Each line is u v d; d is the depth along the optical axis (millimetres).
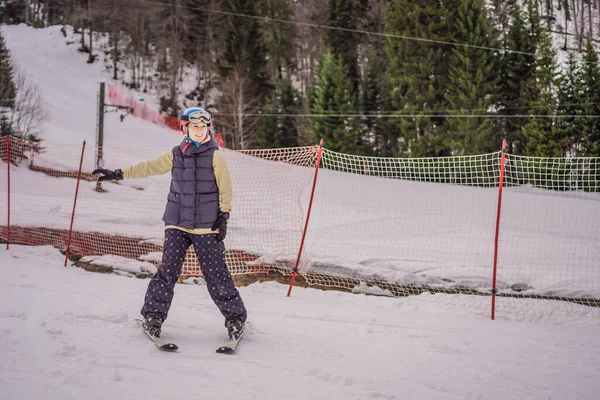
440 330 5238
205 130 4551
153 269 8414
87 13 62719
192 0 62000
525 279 7773
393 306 6336
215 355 4137
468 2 42938
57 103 42562
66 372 3598
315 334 4906
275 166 19734
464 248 10844
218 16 61031
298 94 47438
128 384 3445
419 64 43469
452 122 41188
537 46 42375
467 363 4219
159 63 58438
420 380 3789
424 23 45094
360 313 5855
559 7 77500
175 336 4621
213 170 4551
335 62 46875
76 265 8695
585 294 7070
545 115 37844
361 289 7465
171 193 4598
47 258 9016
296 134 45156
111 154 26812
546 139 37500
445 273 8156
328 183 24422
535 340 4953
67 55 58562
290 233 11781
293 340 4664
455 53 42969
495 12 54344
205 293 6660
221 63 53281
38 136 29625
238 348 4359
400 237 12141
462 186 24719
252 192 16562
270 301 6391
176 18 61719
